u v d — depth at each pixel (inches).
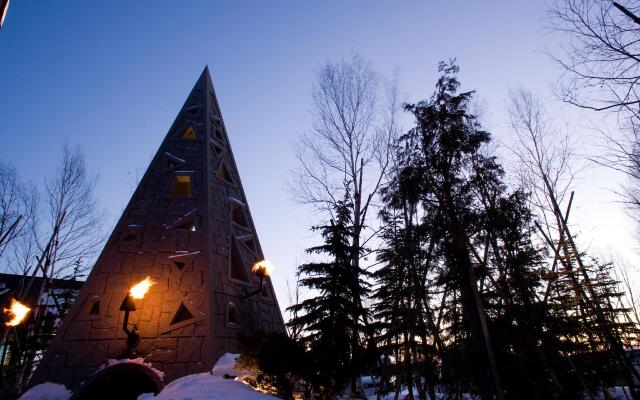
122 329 555.2
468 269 543.5
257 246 815.1
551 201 580.7
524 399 508.7
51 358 523.8
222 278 640.4
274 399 363.3
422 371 573.0
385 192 644.7
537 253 595.2
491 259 575.5
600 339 610.5
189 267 621.9
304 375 443.8
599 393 678.5
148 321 560.7
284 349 440.1
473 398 569.6
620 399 657.0
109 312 571.5
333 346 480.1
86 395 522.0
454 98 655.8
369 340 544.1
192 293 591.5
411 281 575.5
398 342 581.0
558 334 589.3
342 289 540.4
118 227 665.0
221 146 879.7
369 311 573.3
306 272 564.7
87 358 526.9
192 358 524.4
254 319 657.6
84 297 585.0
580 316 613.6
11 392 616.7
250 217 853.8
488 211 569.3
